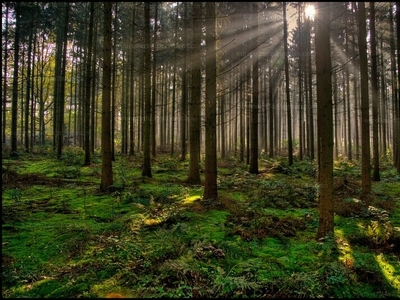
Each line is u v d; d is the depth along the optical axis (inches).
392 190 468.1
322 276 175.5
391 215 317.1
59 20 851.4
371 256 208.5
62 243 217.0
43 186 433.1
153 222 263.0
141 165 672.4
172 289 157.9
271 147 954.1
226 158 960.9
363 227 271.0
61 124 754.2
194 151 471.2
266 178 555.5
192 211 306.0
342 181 484.7
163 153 1104.8
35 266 184.2
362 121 384.5
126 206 325.1
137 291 156.3
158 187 428.8
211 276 171.5
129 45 717.3
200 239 221.8
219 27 392.2
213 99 343.0
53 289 159.2
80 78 1099.3
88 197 367.6
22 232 239.3
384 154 1024.9
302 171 665.0
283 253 211.0
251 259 191.3
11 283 163.8
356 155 1052.5
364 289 168.9
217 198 346.9
